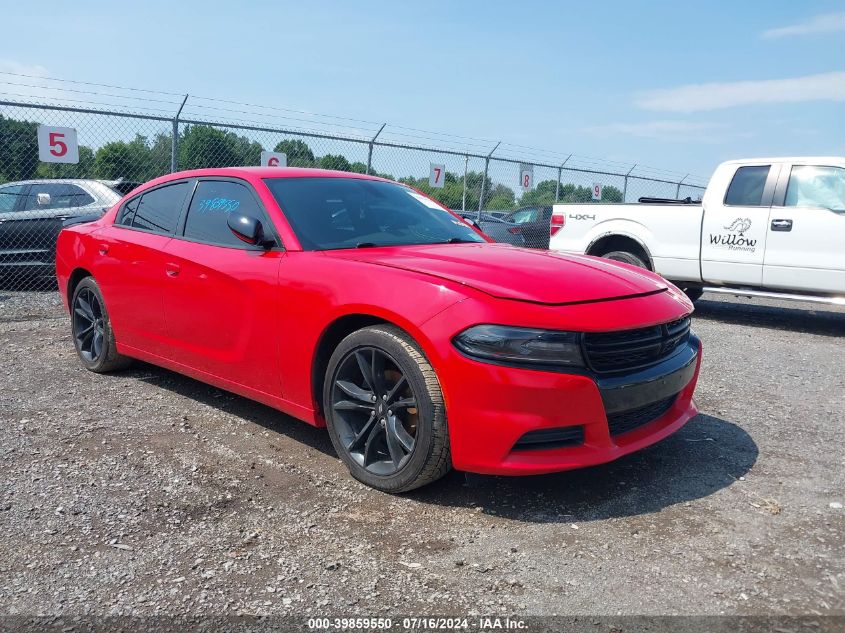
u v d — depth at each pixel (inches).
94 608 91.4
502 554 105.9
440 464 119.3
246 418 166.7
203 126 392.5
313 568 101.7
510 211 567.2
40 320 287.6
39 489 126.0
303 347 135.8
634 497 126.0
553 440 114.9
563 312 114.3
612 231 347.3
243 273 147.2
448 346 114.2
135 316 181.8
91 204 368.8
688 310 135.6
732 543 109.7
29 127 362.6
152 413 169.2
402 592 95.8
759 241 305.3
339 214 156.0
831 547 108.7
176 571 100.3
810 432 164.9
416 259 132.8
